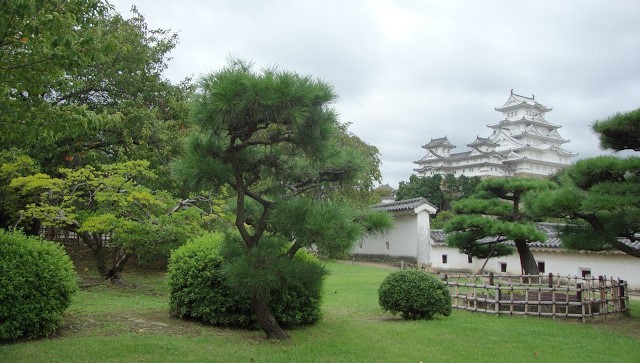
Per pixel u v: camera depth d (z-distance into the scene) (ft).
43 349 18.88
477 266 69.77
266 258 20.86
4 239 21.17
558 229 34.99
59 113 18.80
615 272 51.37
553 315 32.24
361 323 28.25
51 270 21.39
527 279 45.80
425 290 30.32
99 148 49.85
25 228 44.04
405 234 81.56
